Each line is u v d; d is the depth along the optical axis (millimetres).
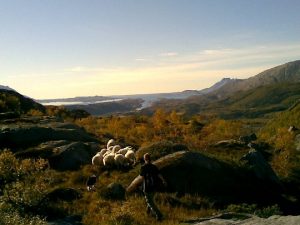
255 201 21719
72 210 17969
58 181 22906
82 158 26922
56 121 42750
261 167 25688
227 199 20656
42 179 20844
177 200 19188
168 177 21297
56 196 19344
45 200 17938
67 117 71438
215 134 54875
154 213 16406
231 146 33906
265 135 66500
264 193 23125
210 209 18672
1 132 31375
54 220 16688
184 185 21109
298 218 12961
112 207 17969
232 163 25203
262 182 24703
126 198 19312
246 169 24953
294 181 30031
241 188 22250
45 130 32188
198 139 46188
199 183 21344
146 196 16594
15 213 13883
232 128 59062
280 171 32594
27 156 27250
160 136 48656
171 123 61656
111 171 24234
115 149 26953
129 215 16391
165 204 18516
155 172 16766
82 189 21188
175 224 14914
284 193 25688
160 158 23062
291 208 22859
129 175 22875
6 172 21031
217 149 33156
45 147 28406
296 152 41531
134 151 27578
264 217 15758
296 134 51531
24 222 13070
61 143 29422
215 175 22047
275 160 36562
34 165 22891
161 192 20141
